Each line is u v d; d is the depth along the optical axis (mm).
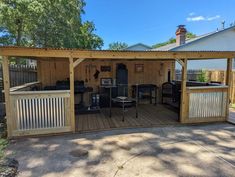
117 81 8305
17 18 10734
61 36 12828
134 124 5676
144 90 8625
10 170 3104
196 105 5789
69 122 4984
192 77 11320
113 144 4301
